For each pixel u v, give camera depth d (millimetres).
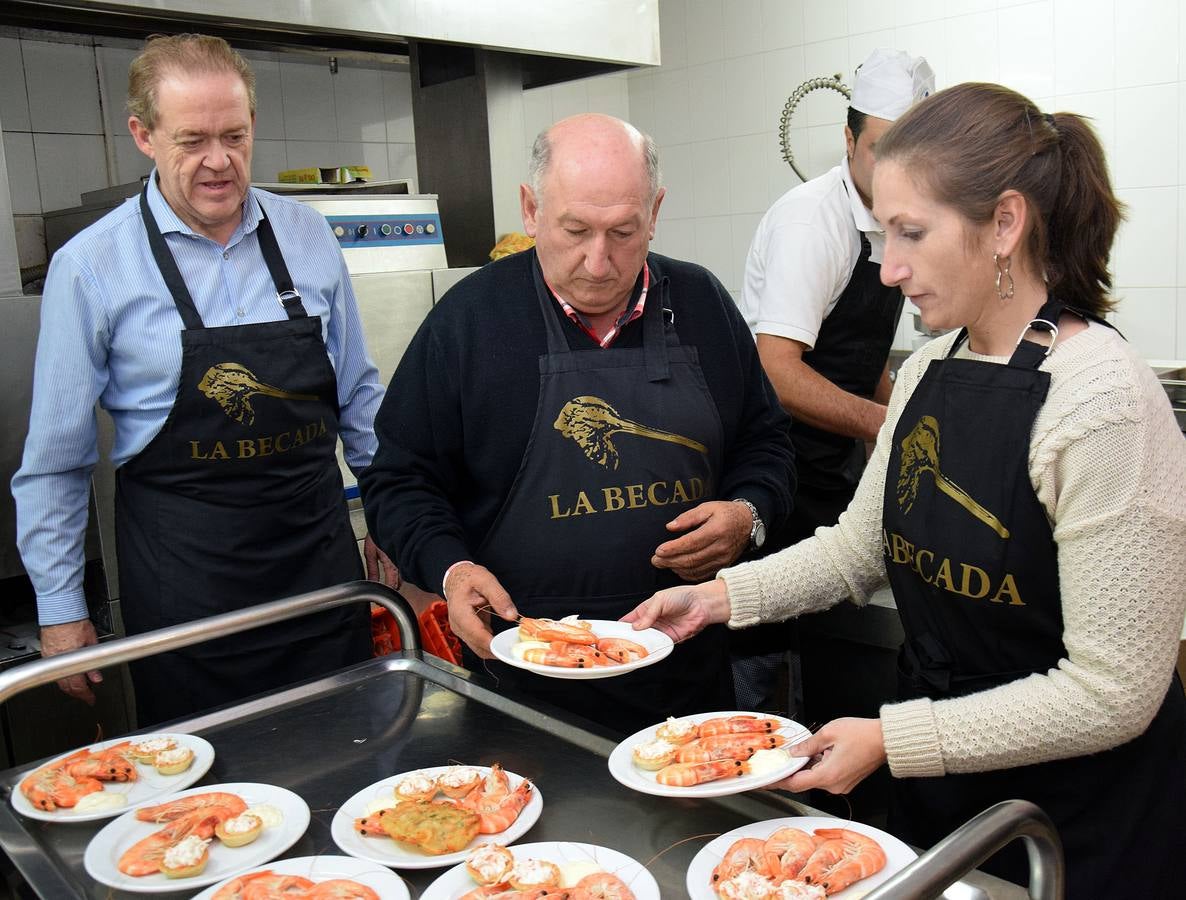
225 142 1734
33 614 2320
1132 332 3625
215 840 1029
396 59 3486
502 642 1339
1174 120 3416
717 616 1395
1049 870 883
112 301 1763
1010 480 1083
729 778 1063
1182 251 3479
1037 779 1161
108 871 984
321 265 2010
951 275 1061
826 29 4129
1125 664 999
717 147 4574
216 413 1812
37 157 3002
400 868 978
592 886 896
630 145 1421
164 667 1870
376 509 1641
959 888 877
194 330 1792
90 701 2236
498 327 1572
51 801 1103
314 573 1976
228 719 1303
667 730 1184
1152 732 1149
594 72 3471
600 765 1148
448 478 1668
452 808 1030
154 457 1826
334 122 3697
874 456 1371
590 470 1547
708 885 915
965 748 1045
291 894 914
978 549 1121
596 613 1563
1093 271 1079
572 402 1545
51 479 1817
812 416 2201
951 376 1154
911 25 3910
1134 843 1139
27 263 3016
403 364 1667
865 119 2080
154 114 1692
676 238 4828
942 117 1041
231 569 1874
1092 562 1013
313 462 1961
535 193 1469
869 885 917
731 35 4414
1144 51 3432
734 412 1681
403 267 2926
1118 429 1001
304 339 1891
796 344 2201
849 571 1391
